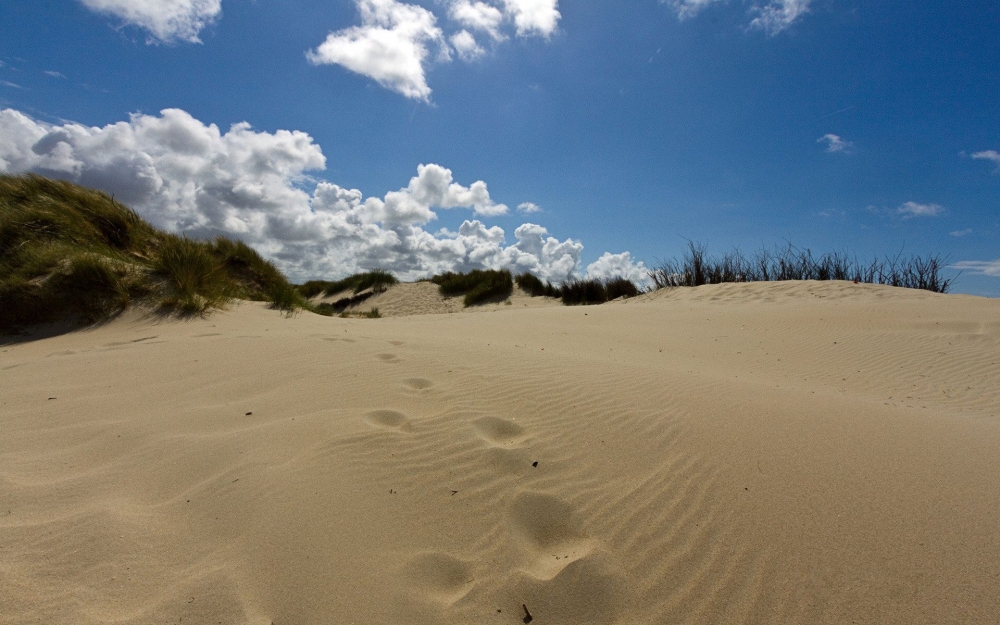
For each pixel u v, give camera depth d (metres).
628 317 10.52
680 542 2.28
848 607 1.90
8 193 9.29
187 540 2.13
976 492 2.62
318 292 24.08
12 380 4.22
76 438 3.04
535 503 2.55
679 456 3.04
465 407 3.74
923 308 9.35
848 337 8.09
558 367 5.03
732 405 3.98
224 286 9.22
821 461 2.96
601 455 3.05
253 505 2.37
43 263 7.45
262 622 1.77
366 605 1.89
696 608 1.94
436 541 2.28
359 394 3.96
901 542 2.22
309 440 3.04
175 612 1.77
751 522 2.39
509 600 1.98
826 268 16.03
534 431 3.36
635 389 4.35
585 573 2.09
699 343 8.05
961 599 1.91
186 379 4.29
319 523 2.28
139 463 2.75
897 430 3.52
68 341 6.45
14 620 1.67
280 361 4.84
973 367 6.38
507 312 11.86
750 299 13.40
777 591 1.99
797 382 5.96
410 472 2.78
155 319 7.31
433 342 6.13
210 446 2.93
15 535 2.08
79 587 1.84
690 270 17.77
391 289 21.64
